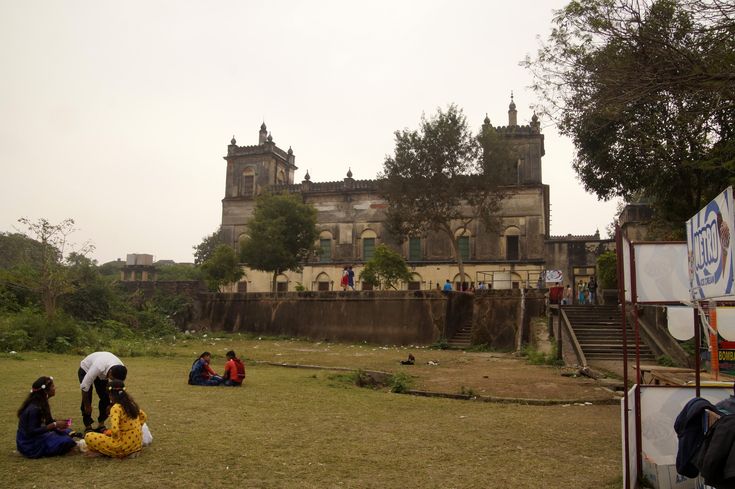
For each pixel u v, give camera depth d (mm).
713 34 9797
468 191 36344
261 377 15688
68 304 29672
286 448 7742
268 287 47812
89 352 21266
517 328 29094
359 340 33812
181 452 7348
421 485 6301
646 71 10297
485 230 40375
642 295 6105
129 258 49688
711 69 9711
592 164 20969
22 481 6047
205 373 13852
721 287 4605
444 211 36688
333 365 19656
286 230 40281
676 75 10180
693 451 4727
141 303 39281
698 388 6105
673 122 14094
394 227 37375
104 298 31953
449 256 43844
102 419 8500
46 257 25391
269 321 38031
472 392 13367
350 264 46156
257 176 50344
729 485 3701
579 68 11797
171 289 41500
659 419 6324
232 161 51281
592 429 9398
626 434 6086
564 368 18734
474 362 21781
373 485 6273
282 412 10406
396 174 36156
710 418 4527
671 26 10039
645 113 14633
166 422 9180
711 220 4844
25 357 18531
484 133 36031
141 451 7316
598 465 7191
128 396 7289
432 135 35562
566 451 7895
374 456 7469
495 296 30422
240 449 7590
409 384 15094
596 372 16844
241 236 49469
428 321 32000
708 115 11219
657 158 18016
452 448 7980
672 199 20266
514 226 42562
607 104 11148
